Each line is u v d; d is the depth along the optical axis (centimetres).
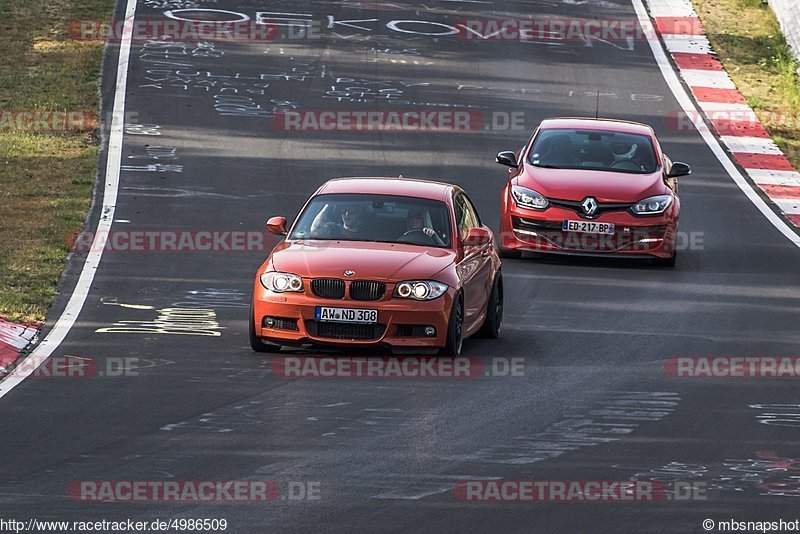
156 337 4494
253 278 5678
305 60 11125
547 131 6756
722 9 13562
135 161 8162
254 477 2897
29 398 3609
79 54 10988
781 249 6819
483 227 4816
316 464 3009
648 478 2977
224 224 6788
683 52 12106
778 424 3528
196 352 4266
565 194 6188
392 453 3117
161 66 10700
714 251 6700
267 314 4169
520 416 3519
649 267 6269
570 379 3997
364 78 10712
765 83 11431
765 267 6338
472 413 3538
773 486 2939
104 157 8231
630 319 5044
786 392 3922
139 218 6812
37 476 2881
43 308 4888
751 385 3997
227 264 5925
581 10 13262
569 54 11788
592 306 5281
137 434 3247
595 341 4622
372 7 12988
